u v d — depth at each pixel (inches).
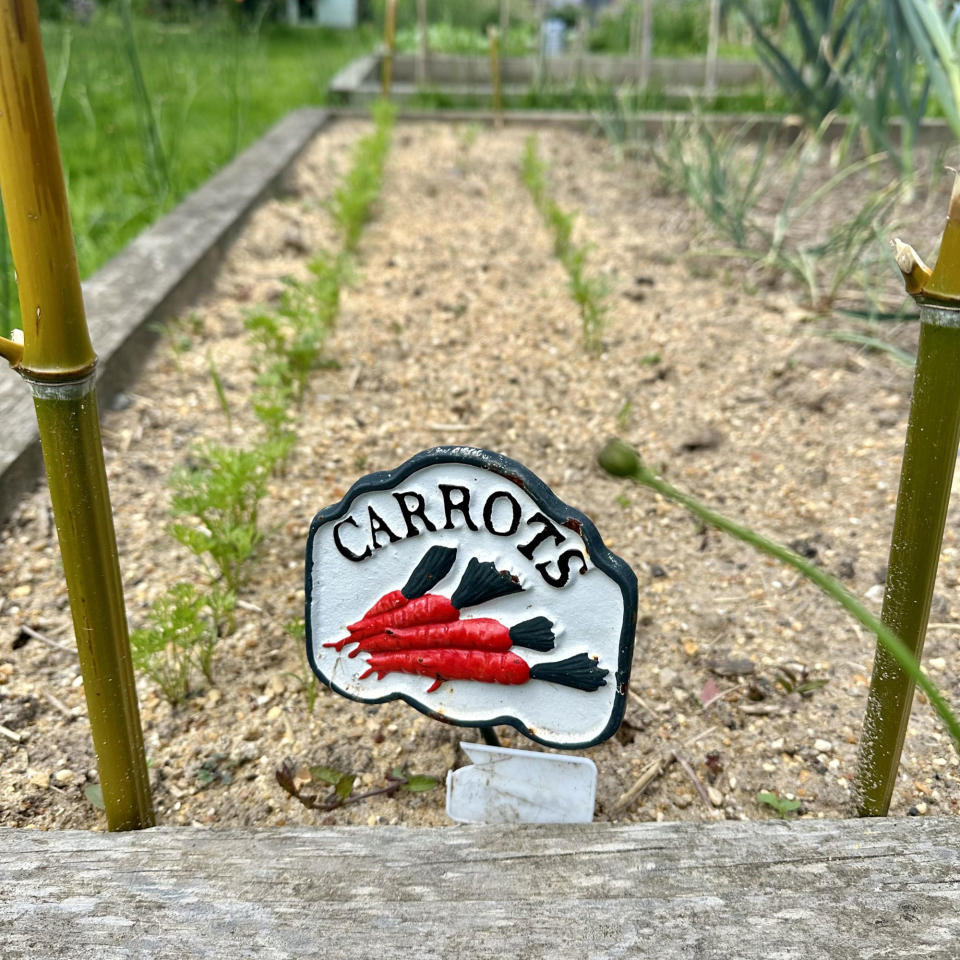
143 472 28.1
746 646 21.5
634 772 18.1
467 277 43.6
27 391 29.0
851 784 17.7
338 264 38.4
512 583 14.5
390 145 68.3
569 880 13.9
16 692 19.9
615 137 63.7
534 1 136.9
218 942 13.0
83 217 46.8
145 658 18.8
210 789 17.6
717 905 13.4
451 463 14.1
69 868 14.3
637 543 25.4
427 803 17.3
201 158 60.8
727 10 81.3
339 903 13.6
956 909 13.2
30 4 10.9
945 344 12.4
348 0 150.5
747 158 64.3
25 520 25.3
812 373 33.6
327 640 15.8
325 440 30.4
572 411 32.3
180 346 36.0
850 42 53.1
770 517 26.3
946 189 53.5
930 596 14.0
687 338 37.0
